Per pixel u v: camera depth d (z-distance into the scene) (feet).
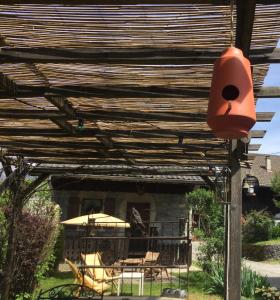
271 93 10.53
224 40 8.13
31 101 12.47
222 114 5.56
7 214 22.74
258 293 30.45
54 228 27.55
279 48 8.36
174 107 12.50
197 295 29.55
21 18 7.76
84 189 43.47
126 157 19.92
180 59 8.46
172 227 42.50
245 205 91.50
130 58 8.56
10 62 8.72
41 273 26.71
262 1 6.48
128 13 7.54
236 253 15.24
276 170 100.53
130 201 43.86
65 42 8.53
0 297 21.56
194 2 6.61
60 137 16.96
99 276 26.50
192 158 19.36
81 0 6.59
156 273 32.48
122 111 13.01
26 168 22.21
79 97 11.16
